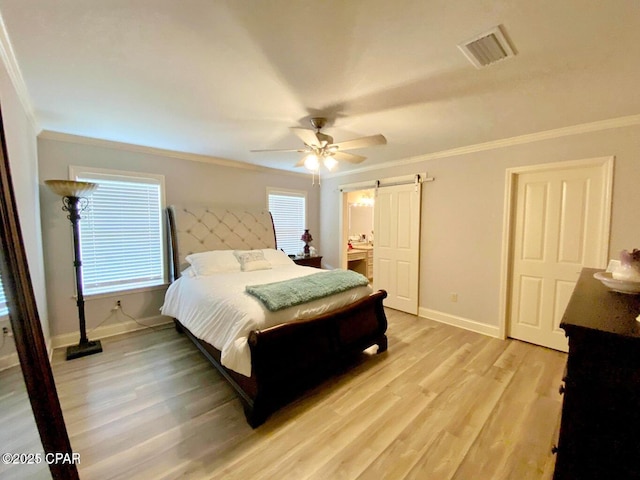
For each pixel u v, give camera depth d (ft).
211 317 7.82
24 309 3.86
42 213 9.53
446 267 12.46
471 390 7.54
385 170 14.58
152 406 6.88
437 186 12.55
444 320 12.62
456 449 5.59
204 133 9.68
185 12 4.11
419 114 7.95
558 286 9.78
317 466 5.20
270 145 11.27
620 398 2.63
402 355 9.54
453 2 3.90
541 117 8.20
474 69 5.64
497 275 10.94
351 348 8.53
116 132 9.61
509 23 4.34
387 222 14.65
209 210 13.09
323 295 7.99
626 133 8.16
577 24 4.33
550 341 10.03
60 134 9.65
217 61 5.41
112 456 5.37
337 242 17.61
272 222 15.35
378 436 5.93
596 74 5.81
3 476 4.66
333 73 5.80
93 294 10.60
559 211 9.65
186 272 11.21
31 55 5.17
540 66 5.52
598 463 2.75
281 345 6.80
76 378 8.05
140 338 10.82
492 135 9.91
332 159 9.00
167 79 6.08
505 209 10.58
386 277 14.83
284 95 6.82
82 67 5.61
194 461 5.30
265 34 4.63
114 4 3.93
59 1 3.85
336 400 7.16
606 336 2.63
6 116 5.45
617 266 5.06
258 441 5.80
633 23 4.28
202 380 8.04
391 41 4.79
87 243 10.47
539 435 5.92
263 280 9.82
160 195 12.07
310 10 4.07
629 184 8.18
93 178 10.45
